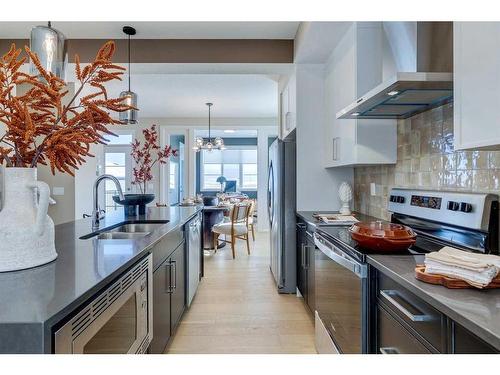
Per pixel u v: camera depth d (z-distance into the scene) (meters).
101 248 1.51
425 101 1.87
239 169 11.49
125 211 3.01
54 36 1.87
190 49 3.36
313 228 2.50
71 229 2.16
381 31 2.35
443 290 1.00
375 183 2.80
